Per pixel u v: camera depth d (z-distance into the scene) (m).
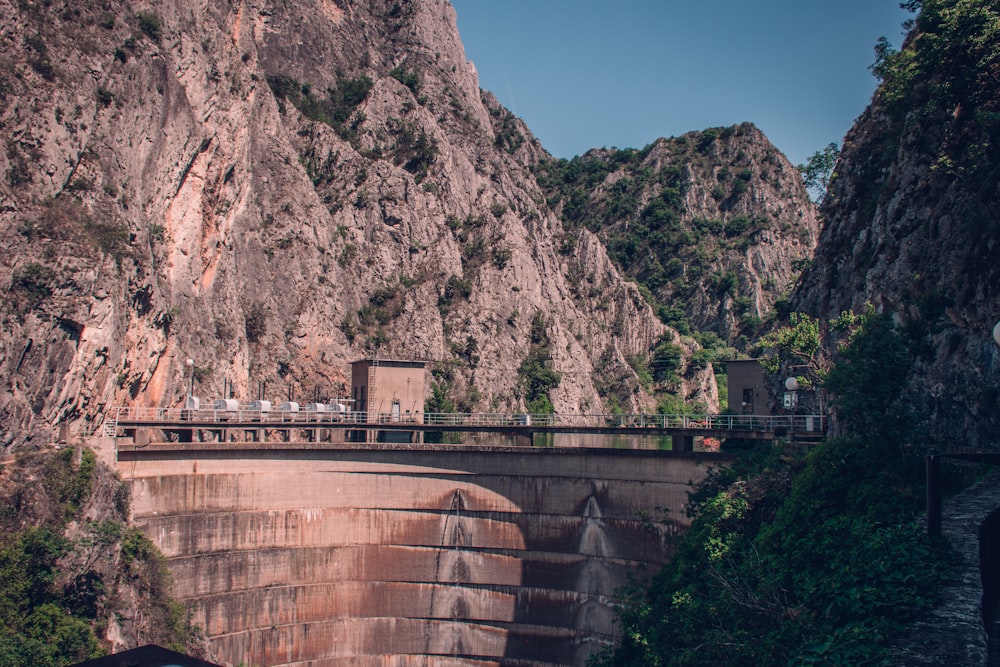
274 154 135.12
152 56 90.75
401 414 87.56
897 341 47.59
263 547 74.56
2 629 56.12
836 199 84.38
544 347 173.00
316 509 76.38
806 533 45.28
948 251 56.09
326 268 139.50
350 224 159.00
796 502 47.09
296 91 181.00
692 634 49.12
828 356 69.88
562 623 72.62
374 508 77.19
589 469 73.81
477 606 75.19
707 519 57.94
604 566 71.81
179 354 91.00
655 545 69.62
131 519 69.50
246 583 73.44
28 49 76.38
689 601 52.41
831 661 21.58
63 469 65.62
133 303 80.31
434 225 170.12
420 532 76.75
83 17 83.69
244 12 132.75
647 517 70.06
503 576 74.94
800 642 32.22
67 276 70.75
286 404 86.00
